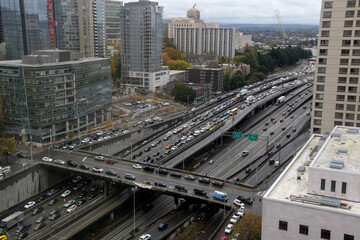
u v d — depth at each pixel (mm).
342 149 102375
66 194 185875
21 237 147000
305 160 114375
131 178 174250
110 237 157500
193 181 173625
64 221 159625
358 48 172500
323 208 82750
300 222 85875
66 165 192500
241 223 121000
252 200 155000
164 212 177000
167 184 169625
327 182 89750
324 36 178000
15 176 178625
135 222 169250
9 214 170500
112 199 182375
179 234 153250
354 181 86812
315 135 140875
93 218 163125
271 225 89312
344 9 171625
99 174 179000
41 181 195250
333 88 181500
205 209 174125
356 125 180625
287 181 99938
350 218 80312
